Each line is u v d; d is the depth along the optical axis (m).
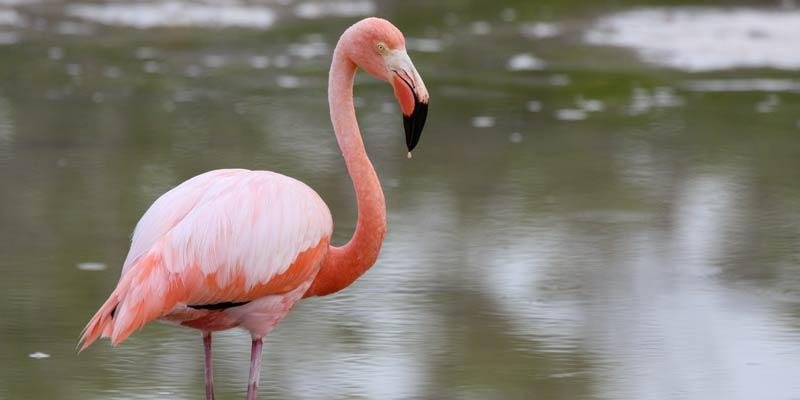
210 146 14.32
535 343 8.55
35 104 16.48
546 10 24.58
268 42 21.47
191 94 17.33
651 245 10.93
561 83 18.25
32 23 22.72
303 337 8.67
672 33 21.80
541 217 11.77
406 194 12.51
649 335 8.73
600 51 20.53
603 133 15.21
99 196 12.22
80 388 7.66
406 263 10.36
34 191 12.36
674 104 16.81
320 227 6.88
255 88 17.78
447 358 8.26
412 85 7.11
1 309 9.03
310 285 7.03
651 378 7.93
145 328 8.89
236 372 8.04
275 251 6.63
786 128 15.38
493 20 23.72
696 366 8.15
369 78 19.14
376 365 8.13
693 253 10.69
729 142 14.70
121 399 7.51
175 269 6.39
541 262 10.42
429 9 25.05
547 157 14.05
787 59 19.72
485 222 11.59
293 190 6.85
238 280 6.55
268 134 14.99
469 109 16.58
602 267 10.30
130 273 6.38
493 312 9.20
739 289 9.75
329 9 24.91
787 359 8.26
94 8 24.25
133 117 15.84
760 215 11.85
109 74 18.61
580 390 7.73
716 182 13.02
